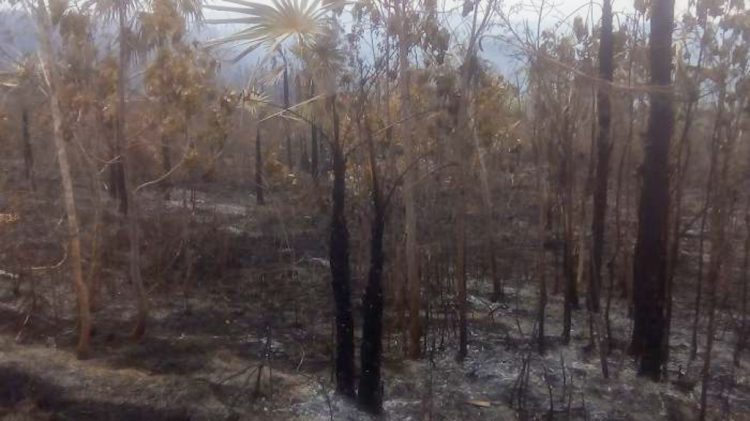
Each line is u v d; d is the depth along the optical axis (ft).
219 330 35.86
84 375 29.60
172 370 30.78
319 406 26.94
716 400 29.09
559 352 33.17
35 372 29.71
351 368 27.55
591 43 36.81
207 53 32.58
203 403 27.50
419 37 29.86
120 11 32.07
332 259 26.96
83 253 41.86
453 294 39.09
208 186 67.31
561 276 45.44
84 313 31.76
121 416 26.91
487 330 36.19
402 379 29.76
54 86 31.01
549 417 26.50
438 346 33.60
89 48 33.68
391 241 36.06
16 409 27.07
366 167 32.07
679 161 32.35
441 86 31.14
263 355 31.09
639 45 36.99
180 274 43.37
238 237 50.55
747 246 33.40
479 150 38.70
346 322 27.22
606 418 27.07
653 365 30.07
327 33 27.14
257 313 38.22
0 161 46.26
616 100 38.96
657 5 28.60
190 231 47.91
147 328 35.83
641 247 29.84
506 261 46.44
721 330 37.55
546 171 44.88
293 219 47.98
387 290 37.09
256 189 61.52
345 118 29.91
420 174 35.04
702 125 36.47
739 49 31.81
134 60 33.60
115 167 48.70
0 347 32.27
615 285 45.11
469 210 44.14
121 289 41.11
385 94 32.17
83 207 48.01
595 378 30.27
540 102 34.63
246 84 33.63
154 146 39.17
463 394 28.63
